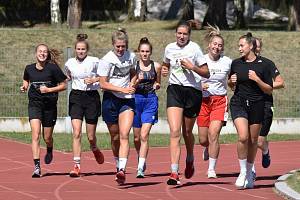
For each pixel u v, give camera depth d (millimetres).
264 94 28750
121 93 29578
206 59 32125
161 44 84938
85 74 32719
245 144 28922
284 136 53500
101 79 29562
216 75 32094
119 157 29406
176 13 118938
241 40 28703
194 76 29250
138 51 32594
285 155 43375
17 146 45969
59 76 32938
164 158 41062
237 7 107688
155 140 49375
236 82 28875
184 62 28562
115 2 122938
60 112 55500
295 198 26625
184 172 33062
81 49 32750
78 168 33125
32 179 32469
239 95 28859
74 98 33000
